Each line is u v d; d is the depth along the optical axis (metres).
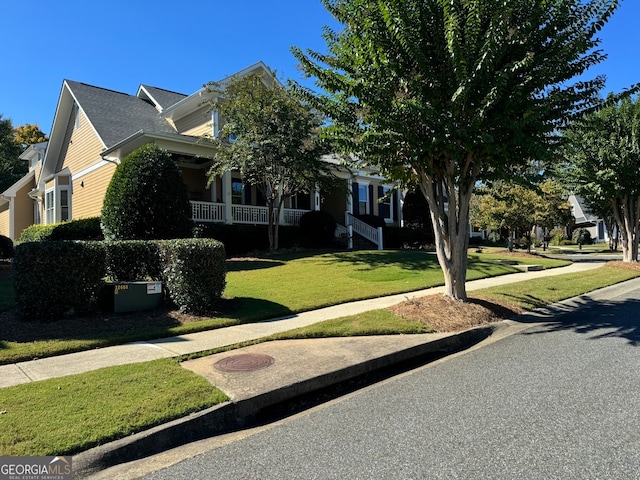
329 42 8.13
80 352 5.67
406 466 3.02
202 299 7.63
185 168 18.89
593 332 6.93
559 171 16.25
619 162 14.66
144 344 6.04
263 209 18.55
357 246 21.66
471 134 6.91
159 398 3.98
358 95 7.14
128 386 4.29
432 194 8.36
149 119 20.05
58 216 20.48
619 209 17.55
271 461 3.18
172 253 7.80
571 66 7.25
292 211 20.06
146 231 11.58
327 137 8.09
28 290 6.90
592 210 18.97
